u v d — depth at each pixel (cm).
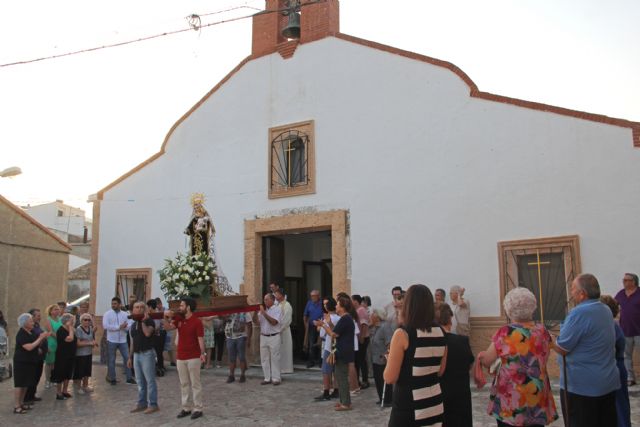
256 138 1287
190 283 964
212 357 1271
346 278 1124
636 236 866
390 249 1084
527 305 409
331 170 1173
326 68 1212
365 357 939
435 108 1071
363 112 1152
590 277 458
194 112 1387
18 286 1600
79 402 930
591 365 437
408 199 1077
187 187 1370
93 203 1498
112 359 1083
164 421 787
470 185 1017
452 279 1012
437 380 398
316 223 1174
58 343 946
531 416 392
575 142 931
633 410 708
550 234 934
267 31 1313
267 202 1249
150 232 1406
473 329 977
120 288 1427
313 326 1184
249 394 944
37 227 1677
